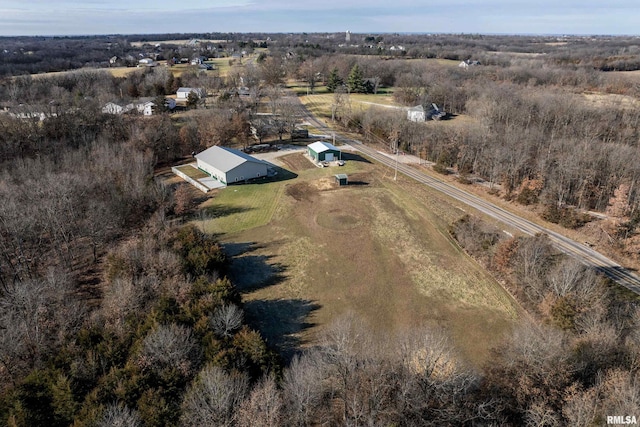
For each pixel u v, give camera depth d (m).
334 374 33.69
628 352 33.66
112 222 60.25
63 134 92.31
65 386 29.42
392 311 47.16
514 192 75.19
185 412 27.88
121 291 40.12
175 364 32.28
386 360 34.72
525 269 49.41
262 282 51.81
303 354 40.19
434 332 41.75
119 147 86.25
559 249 58.38
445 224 66.56
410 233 63.78
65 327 37.94
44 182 61.75
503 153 77.56
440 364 33.84
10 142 82.75
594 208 70.50
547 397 30.58
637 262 55.00
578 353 34.09
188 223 65.69
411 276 53.47
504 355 36.19
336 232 63.69
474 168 85.00
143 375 30.67
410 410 30.44
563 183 71.56
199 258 48.03
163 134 94.81
